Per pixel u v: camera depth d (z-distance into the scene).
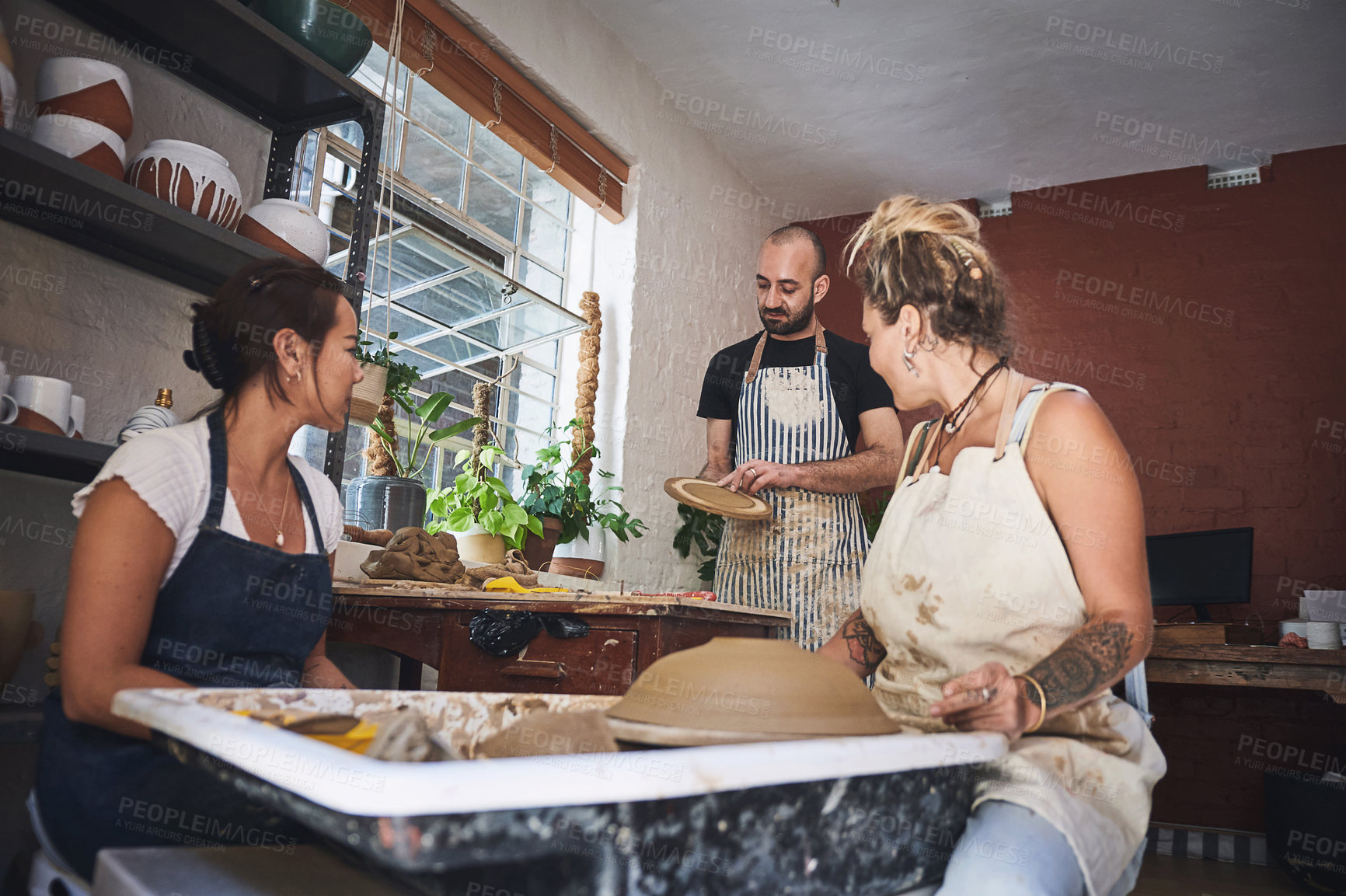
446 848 0.38
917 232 1.04
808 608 2.48
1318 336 4.28
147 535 0.99
